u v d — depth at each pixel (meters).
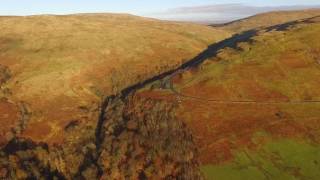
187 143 133.38
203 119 144.00
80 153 145.25
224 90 160.25
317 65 175.00
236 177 120.44
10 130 169.62
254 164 125.00
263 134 135.88
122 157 133.75
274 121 141.38
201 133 137.50
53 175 134.12
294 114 144.50
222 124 141.12
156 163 127.25
